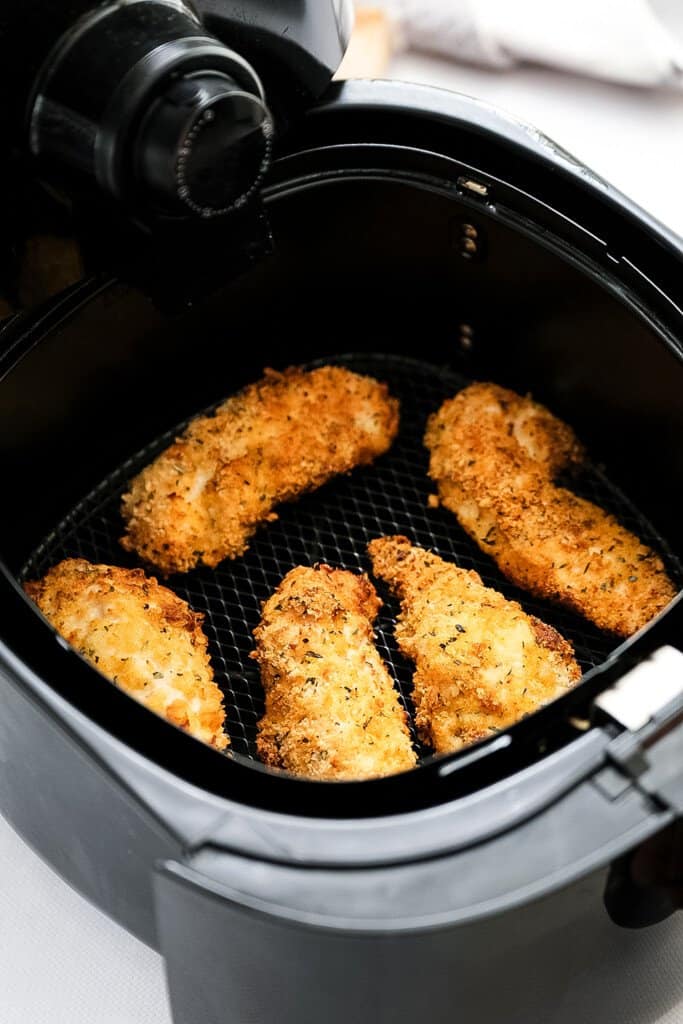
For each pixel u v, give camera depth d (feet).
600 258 2.06
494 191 2.09
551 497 2.17
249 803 1.76
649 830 1.70
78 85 1.82
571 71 2.64
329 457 2.20
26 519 2.17
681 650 1.80
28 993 2.04
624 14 2.57
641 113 2.63
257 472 2.18
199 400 2.29
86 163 1.84
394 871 1.69
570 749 1.74
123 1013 2.03
